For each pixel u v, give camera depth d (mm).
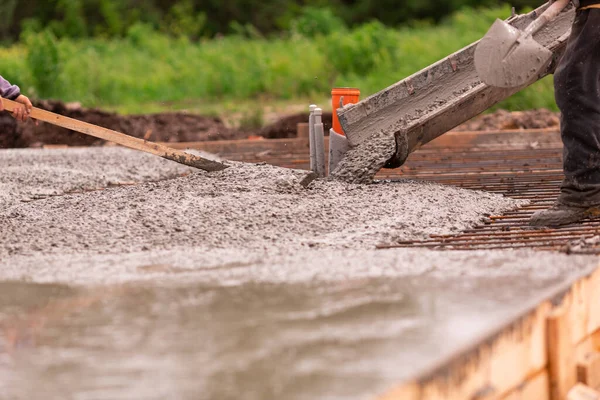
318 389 6680
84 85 67312
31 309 9797
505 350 8312
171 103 67625
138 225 16062
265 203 17453
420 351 7516
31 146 42312
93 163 29391
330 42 69188
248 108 60312
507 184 21391
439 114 20234
